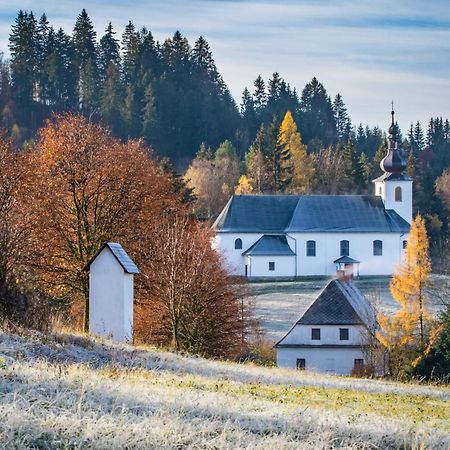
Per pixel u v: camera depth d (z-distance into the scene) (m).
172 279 55.44
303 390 30.50
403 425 20.36
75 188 59.75
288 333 83.38
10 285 34.25
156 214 61.91
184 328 58.41
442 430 20.95
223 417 18.73
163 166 109.56
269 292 125.75
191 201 111.81
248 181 188.50
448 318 70.06
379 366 74.00
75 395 18.48
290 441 16.92
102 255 43.00
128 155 62.62
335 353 82.94
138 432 15.69
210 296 60.00
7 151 60.25
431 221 188.12
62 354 28.98
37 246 55.09
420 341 72.81
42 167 59.97
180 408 18.47
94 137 62.72
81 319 59.22
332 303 84.00
